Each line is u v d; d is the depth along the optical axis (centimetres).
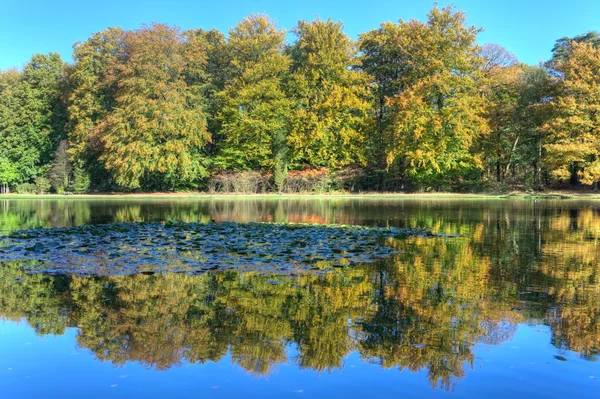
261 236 980
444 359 328
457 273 610
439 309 445
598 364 318
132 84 3466
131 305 464
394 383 292
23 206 2392
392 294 503
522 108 3462
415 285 545
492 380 295
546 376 301
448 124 3388
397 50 3628
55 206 2391
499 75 3569
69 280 573
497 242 901
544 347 348
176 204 2541
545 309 444
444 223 1310
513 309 445
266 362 324
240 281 567
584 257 732
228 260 705
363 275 599
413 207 2103
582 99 3119
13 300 482
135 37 3606
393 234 1016
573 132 3170
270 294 505
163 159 3522
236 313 437
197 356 335
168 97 3559
